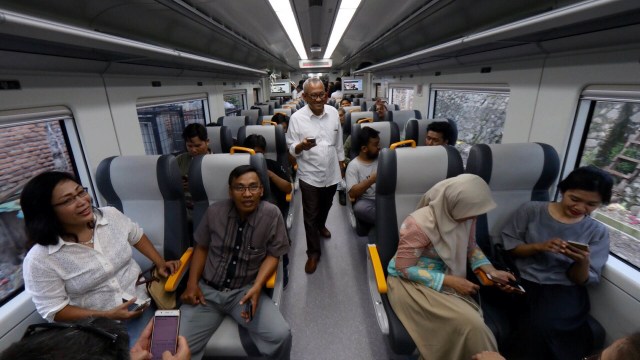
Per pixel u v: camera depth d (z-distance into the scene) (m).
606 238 1.49
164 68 3.12
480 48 2.42
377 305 1.58
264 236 1.67
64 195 1.23
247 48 5.64
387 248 1.83
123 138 2.51
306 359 1.80
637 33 1.31
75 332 0.49
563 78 1.89
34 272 1.25
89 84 2.12
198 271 1.71
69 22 1.87
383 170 1.82
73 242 1.33
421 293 1.45
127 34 2.50
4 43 1.27
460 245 1.48
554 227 1.59
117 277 1.49
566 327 1.40
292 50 8.06
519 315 1.53
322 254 2.90
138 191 1.91
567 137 1.90
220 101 5.83
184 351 1.03
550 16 1.36
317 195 2.48
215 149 3.81
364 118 4.38
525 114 2.28
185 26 3.14
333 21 4.20
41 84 1.71
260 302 1.60
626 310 1.40
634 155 1.54
